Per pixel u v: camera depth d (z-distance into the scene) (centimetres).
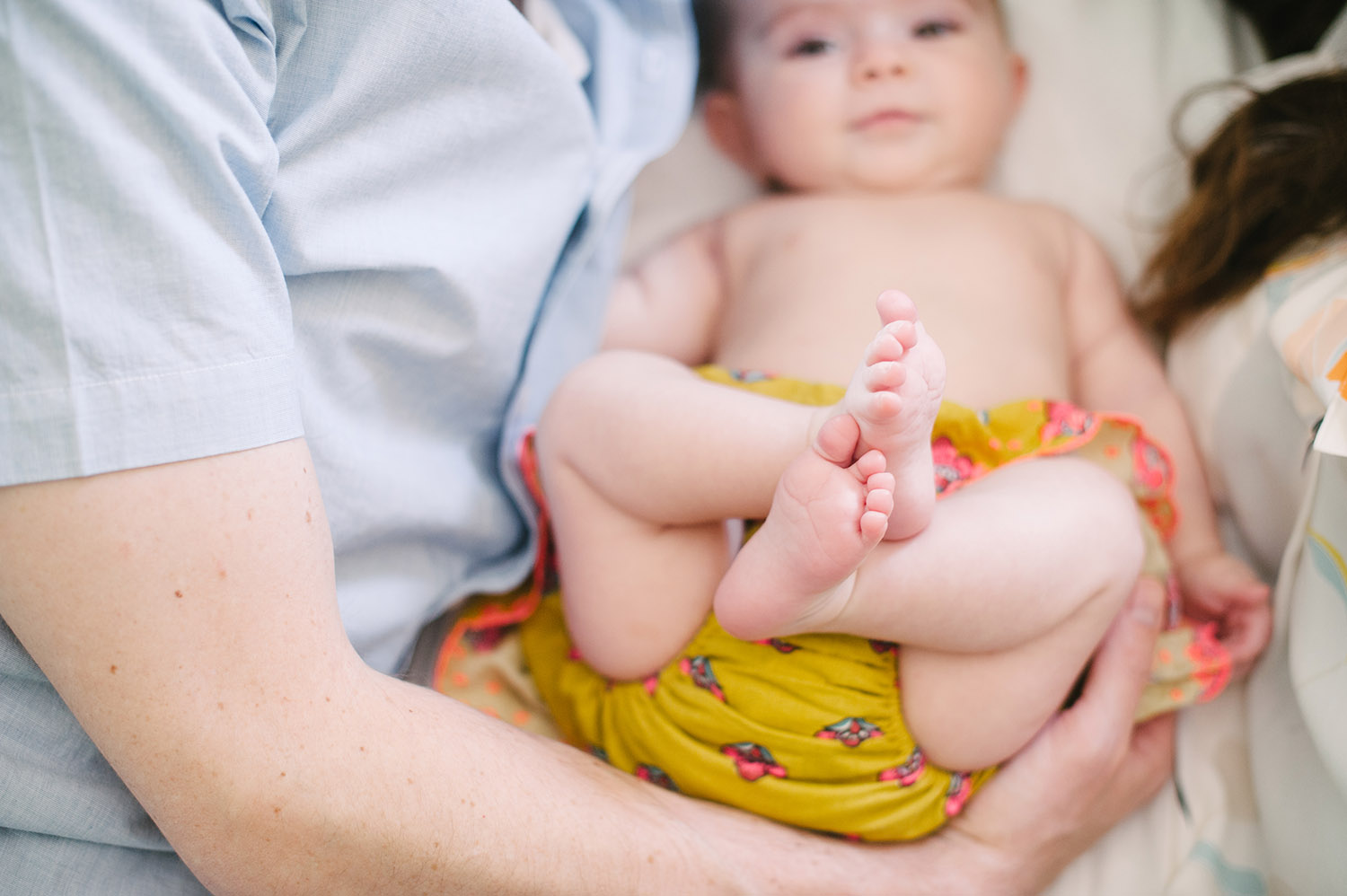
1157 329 113
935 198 116
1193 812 92
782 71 119
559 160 86
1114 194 123
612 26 108
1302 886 81
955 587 71
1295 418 92
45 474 48
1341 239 96
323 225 67
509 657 96
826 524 60
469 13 72
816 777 79
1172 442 106
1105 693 86
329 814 54
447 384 82
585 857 64
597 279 100
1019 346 102
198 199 53
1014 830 83
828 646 77
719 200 130
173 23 53
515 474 90
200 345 51
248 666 52
